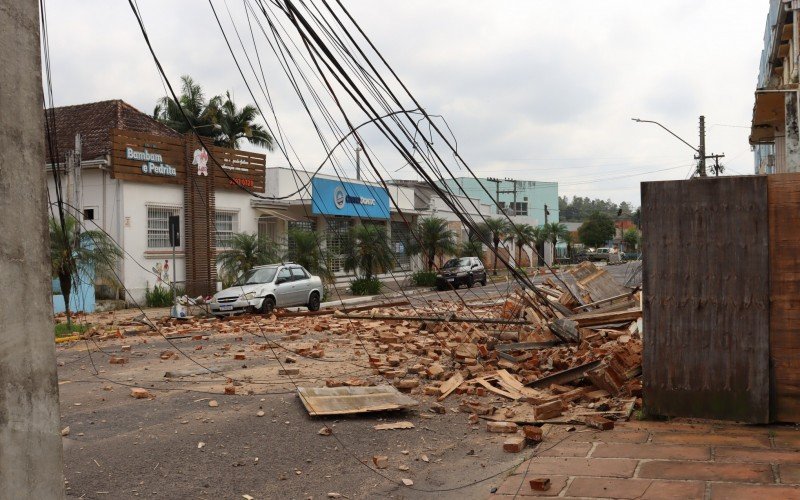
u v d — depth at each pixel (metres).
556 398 8.15
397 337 13.94
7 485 3.49
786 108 19.53
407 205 43.31
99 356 12.87
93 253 18.95
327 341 14.45
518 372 10.13
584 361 9.74
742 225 6.65
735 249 6.68
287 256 29.88
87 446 6.66
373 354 12.34
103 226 25.50
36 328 3.71
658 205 6.95
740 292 6.66
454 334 13.62
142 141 26.05
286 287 22.64
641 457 5.82
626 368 8.65
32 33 3.75
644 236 7.01
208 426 7.34
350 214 36.69
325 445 6.71
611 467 5.62
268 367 11.16
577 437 6.64
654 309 7.00
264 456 6.38
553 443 6.50
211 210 28.84
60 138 28.42
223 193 29.77
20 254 3.62
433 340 13.59
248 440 6.86
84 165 24.94
